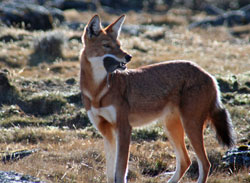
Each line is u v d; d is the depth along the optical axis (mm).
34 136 19688
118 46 13328
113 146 13750
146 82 14039
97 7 77562
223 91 26562
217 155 17000
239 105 24453
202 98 14125
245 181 14555
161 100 14227
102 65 13070
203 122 14250
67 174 14391
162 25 62938
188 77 14289
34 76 30219
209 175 15430
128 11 80812
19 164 15023
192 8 88875
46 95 25266
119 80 13523
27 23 48094
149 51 41188
